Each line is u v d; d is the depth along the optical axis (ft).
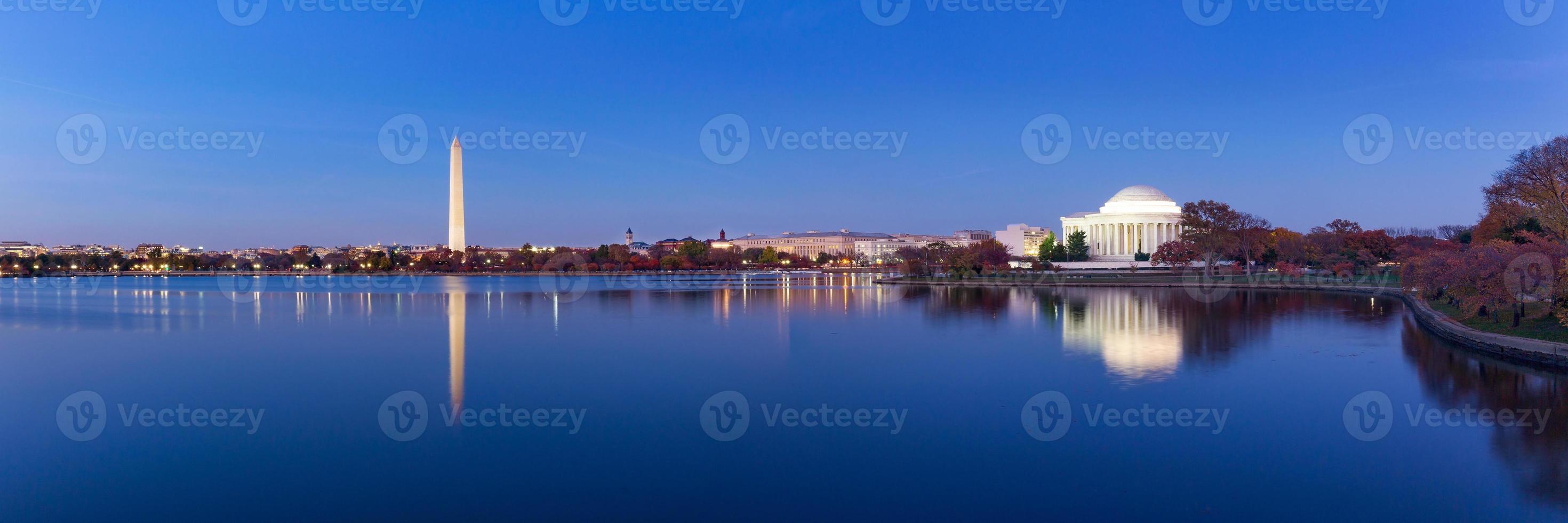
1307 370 156.46
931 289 468.34
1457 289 203.41
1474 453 101.96
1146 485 91.50
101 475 95.55
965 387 142.00
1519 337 174.50
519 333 228.43
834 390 140.15
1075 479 93.61
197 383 148.97
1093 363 166.81
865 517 83.10
